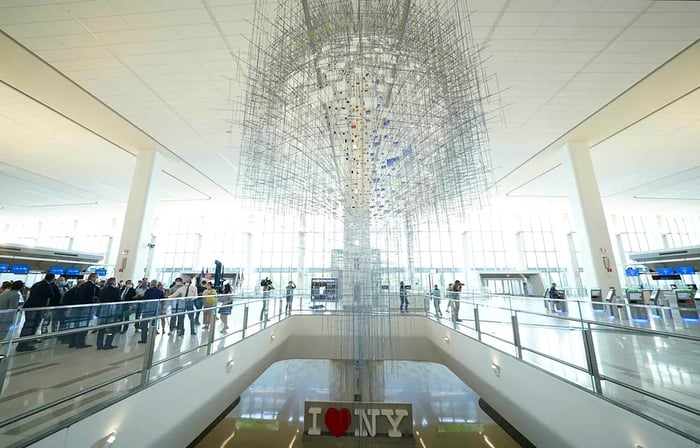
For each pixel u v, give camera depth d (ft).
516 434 20.45
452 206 13.55
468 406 26.76
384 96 10.91
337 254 15.89
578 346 10.52
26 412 7.23
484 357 16.01
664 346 8.66
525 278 64.64
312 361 38.86
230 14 15.93
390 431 15.52
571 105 24.61
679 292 24.23
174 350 12.58
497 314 16.15
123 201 55.36
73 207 60.29
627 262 70.28
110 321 11.78
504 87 22.04
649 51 18.99
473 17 16.14
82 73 20.49
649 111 25.71
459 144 10.99
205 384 13.28
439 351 23.66
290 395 29.09
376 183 11.88
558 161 36.47
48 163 37.11
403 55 9.88
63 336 8.59
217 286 31.73
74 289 17.33
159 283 21.48
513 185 46.26
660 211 65.26
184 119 26.25
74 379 8.62
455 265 71.41
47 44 17.92
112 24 16.58
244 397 28.43
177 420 11.28
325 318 26.86
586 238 29.27
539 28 17.08
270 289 33.50
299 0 10.85
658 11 16.16
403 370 36.68
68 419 7.61
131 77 20.90
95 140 30.53
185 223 75.25
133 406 9.34
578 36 17.70
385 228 13.32
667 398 7.79
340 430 14.93
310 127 11.51
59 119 26.53
